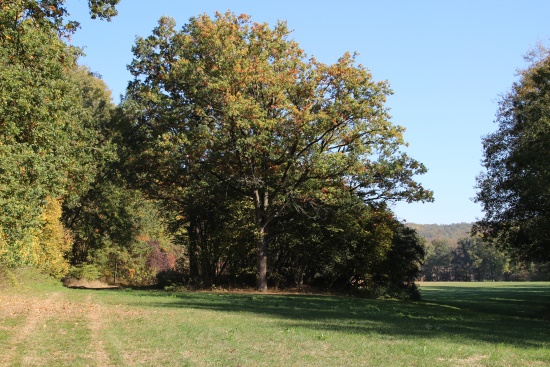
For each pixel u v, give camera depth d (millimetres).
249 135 31703
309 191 32156
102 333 12867
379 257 35688
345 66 32500
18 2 16547
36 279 32062
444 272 161125
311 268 39469
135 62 38531
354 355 10664
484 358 10734
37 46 17516
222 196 36219
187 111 33156
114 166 42031
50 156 19547
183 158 32969
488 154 35125
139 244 54969
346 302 26969
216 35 32562
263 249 35812
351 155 31828
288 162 32406
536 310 32031
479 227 36781
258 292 34156
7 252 19797
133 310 18562
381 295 35062
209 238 39125
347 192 32250
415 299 39156
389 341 12602
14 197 17000
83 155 33750
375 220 36531
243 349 11023
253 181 32375
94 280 47812
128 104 38031
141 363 9555
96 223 47219
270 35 34094
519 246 35875
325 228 36062
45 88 18250
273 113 33156
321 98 32844
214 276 39125
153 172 36875
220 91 31906
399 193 33500
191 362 9672
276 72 33188
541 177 27547
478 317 22766
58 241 36062
